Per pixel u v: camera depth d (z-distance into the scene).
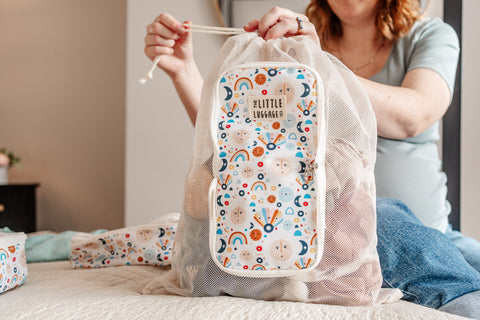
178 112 2.11
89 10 3.31
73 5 3.35
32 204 3.17
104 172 3.29
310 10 1.47
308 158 0.69
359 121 0.76
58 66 3.39
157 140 2.12
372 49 1.37
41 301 0.70
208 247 0.71
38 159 3.43
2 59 3.47
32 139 3.45
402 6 1.29
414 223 0.92
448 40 1.28
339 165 0.72
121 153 3.25
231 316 0.61
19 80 3.46
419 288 0.84
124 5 3.22
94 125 3.32
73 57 3.36
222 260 0.69
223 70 0.78
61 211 3.38
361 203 0.73
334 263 0.70
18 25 3.46
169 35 1.12
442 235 0.92
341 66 0.81
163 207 2.12
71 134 3.37
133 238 1.08
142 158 2.13
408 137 1.19
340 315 0.61
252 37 0.83
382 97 1.08
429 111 1.14
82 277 0.97
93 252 1.10
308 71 0.72
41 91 3.43
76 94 3.35
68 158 3.37
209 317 0.60
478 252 1.11
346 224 0.71
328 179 0.71
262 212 0.68
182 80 1.26
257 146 0.70
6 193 3.03
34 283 0.90
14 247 0.84
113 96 3.27
